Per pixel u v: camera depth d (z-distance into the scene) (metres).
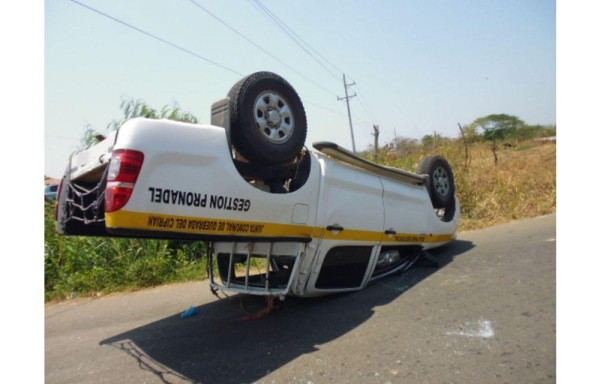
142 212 3.36
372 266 5.52
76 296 7.21
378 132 17.72
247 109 3.95
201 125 3.81
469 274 5.68
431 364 3.34
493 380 3.03
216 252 5.14
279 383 3.31
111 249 8.12
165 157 3.49
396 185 5.95
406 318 4.35
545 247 6.56
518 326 3.87
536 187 13.25
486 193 11.95
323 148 4.77
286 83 4.38
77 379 3.77
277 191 4.48
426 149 15.23
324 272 4.97
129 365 3.96
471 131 28.55
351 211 5.02
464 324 4.04
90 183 4.60
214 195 3.74
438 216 7.18
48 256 8.09
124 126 3.48
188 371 3.70
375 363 3.46
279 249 4.68
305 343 4.00
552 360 3.22
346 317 4.57
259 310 5.17
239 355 3.91
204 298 6.11
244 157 4.12
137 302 6.34
